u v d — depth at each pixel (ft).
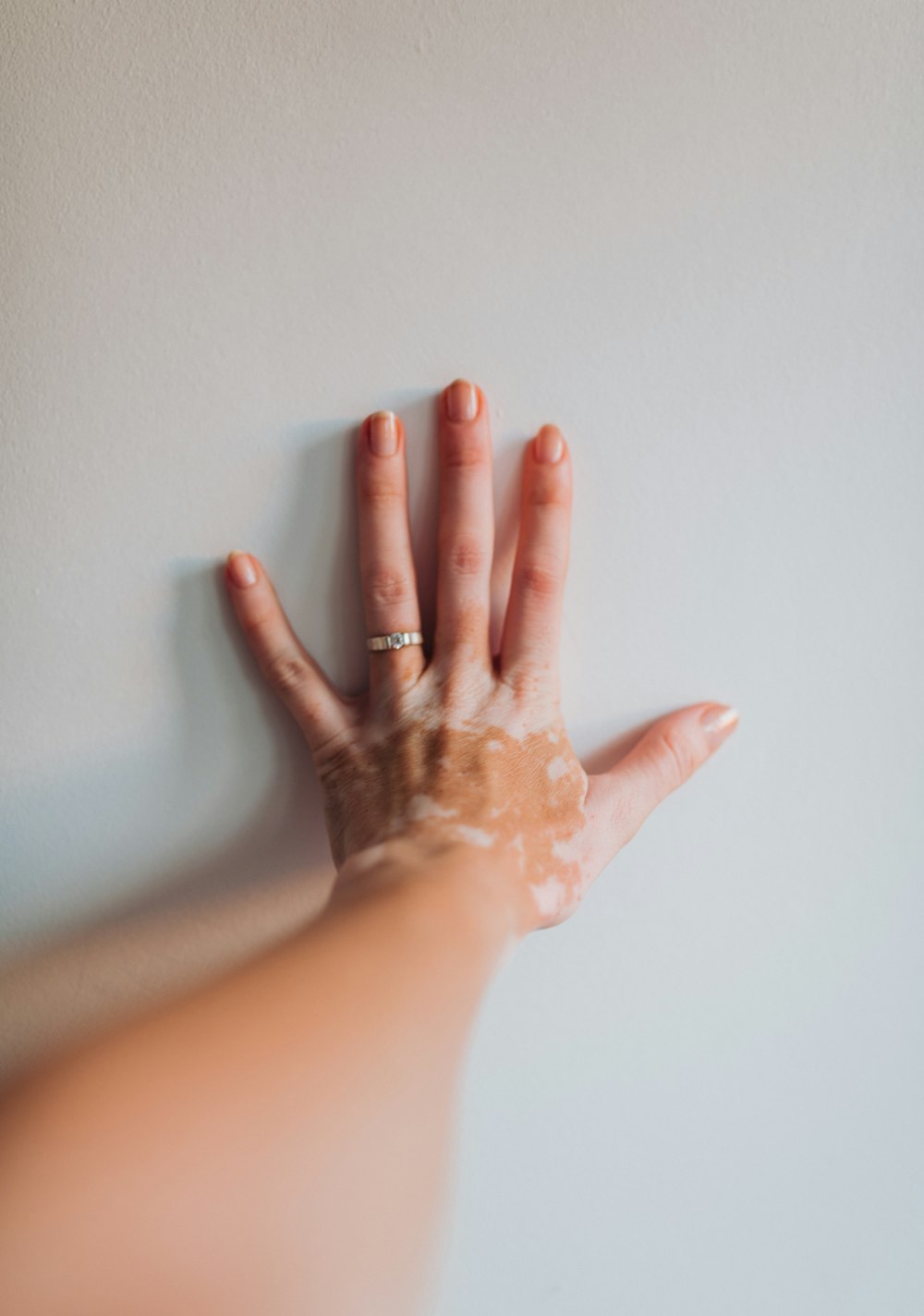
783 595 1.36
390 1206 0.84
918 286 1.28
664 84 1.24
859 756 1.41
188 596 1.35
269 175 1.26
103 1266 0.72
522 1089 1.51
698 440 1.32
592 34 1.23
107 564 1.34
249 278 1.28
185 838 1.41
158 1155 0.78
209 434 1.31
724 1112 1.52
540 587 1.29
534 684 1.31
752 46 1.23
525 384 1.30
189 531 1.33
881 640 1.37
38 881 1.42
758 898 1.45
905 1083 1.52
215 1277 0.74
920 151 1.25
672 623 1.37
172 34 1.23
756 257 1.28
